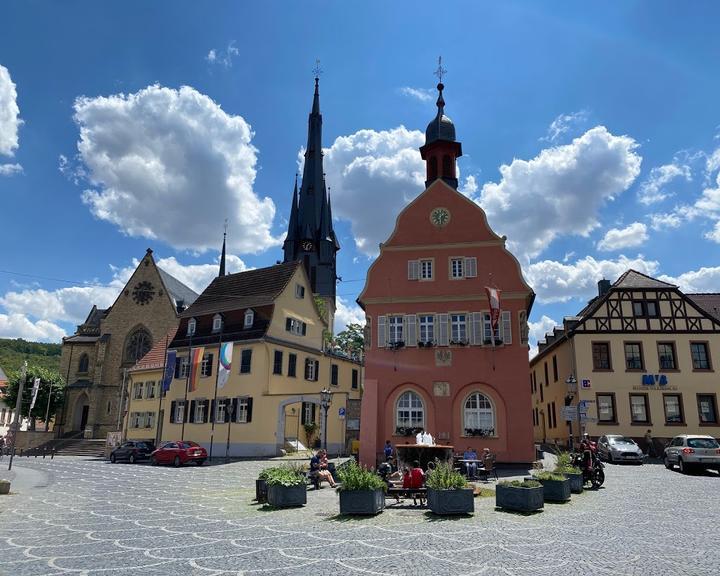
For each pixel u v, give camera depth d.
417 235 31.09
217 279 50.28
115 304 67.06
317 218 102.12
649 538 11.02
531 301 31.31
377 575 8.43
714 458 25.53
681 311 39.09
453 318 29.64
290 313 44.94
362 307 30.81
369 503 14.02
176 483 24.52
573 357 39.38
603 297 39.75
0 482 21.27
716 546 10.30
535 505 14.38
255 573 8.70
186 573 8.80
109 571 9.02
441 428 28.12
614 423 37.56
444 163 36.25
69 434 64.44
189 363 43.88
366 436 28.06
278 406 39.47
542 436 51.91
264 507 16.16
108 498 19.67
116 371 65.25
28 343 122.56
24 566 9.48
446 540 10.91
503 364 28.33
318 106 106.25
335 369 50.56
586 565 8.89
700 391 37.72
